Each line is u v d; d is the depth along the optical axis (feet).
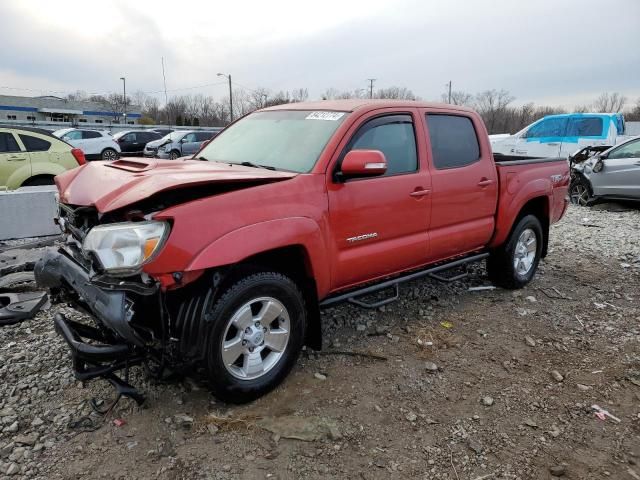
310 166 11.76
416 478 8.89
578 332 14.98
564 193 19.95
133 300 9.41
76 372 9.62
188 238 9.22
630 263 22.22
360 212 12.26
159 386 11.30
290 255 11.47
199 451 9.35
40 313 15.06
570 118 50.44
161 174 10.21
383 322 15.17
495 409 10.96
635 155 35.50
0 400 10.71
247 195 10.16
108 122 235.81
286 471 8.94
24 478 8.62
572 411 10.95
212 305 9.80
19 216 24.59
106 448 9.37
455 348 13.71
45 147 32.73
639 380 12.26
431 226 14.40
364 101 13.74
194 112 257.55
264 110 15.34
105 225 9.47
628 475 9.11
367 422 10.34
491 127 203.82
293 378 11.88
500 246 17.62
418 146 14.03
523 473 9.09
